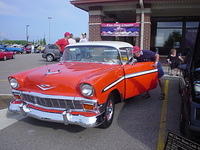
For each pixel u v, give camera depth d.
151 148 3.59
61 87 3.81
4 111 5.18
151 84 5.99
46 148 3.55
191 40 5.47
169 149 3.09
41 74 4.17
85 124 3.61
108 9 13.16
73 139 3.87
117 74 4.51
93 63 5.00
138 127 4.40
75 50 5.38
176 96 6.81
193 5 12.10
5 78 9.82
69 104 3.75
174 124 4.55
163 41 17.80
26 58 23.00
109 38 13.88
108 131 4.19
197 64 4.24
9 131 4.14
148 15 12.18
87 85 3.57
